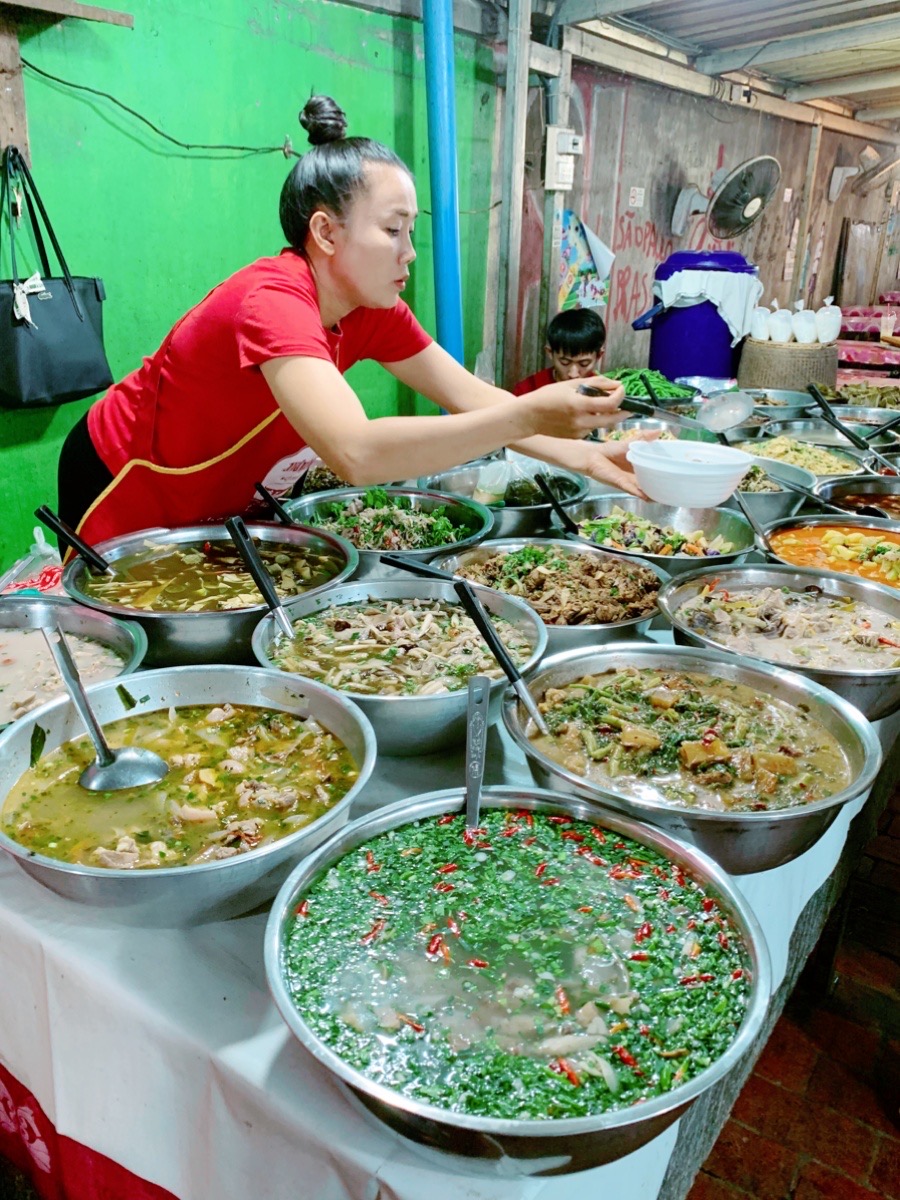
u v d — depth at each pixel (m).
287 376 1.71
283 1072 0.91
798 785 1.32
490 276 5.54
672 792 1.31
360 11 4.16
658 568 2.12
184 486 2.30
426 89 4.33
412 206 1.87
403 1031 0.90
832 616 1.96
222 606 1.83
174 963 1.06
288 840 1.04
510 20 4.73
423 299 5.02
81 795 1.27
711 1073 0.78
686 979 0.96
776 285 9.13
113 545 2.07
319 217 1.83
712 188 7.43
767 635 1.86
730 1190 2.15
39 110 3.04
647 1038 0.89
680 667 1.64
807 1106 2.37
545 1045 0.88
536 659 1.52
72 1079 1.12
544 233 5.51
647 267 6.95
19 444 3.28
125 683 1.43
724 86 6.94
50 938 1.09
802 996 2.72
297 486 2.83
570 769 1.36
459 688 1.51
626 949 1.01
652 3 4.75
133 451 2.29
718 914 1.05
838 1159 2.23
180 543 2.17
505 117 4.93
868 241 10.87
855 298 10.95
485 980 0.97
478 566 2.17
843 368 7.32
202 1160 1.01
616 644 1.66
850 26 5.76
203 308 2.04
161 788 1.29
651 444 2.31
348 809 1.11
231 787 1.29
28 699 1.52
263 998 1.01
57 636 1.31
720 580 2.09
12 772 1.29
